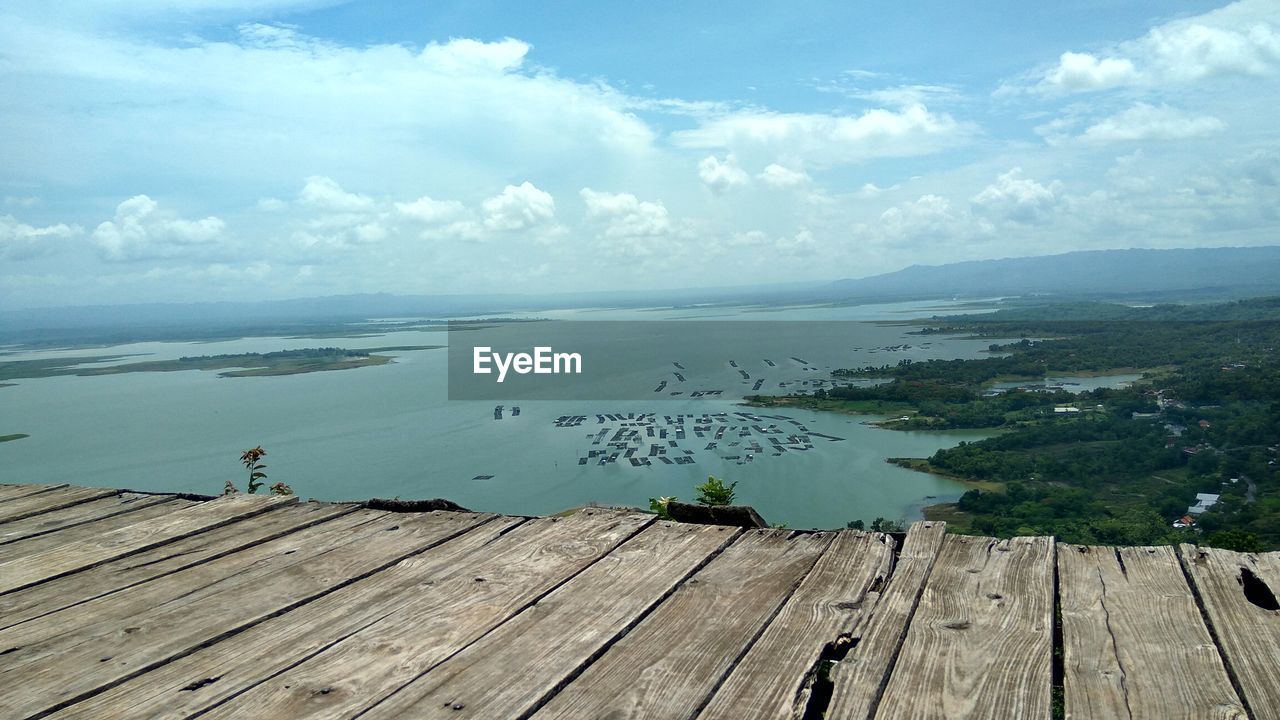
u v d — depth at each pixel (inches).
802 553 112.3
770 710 69.1
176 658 84.7
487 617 92.6
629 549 116.3
